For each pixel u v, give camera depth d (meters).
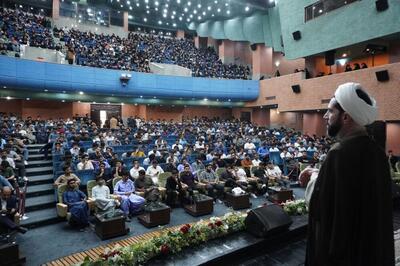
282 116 21.92
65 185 6.98
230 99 22.73
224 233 3.63
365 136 1.33
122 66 20.61
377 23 12.88
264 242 3.54
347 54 16.52
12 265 4.38
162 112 24.17
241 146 14.12
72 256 4.89
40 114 20.12
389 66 12.73
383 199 1.22
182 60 25.78
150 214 6.35
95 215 6.15
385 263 1.18
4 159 8.22
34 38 20.47
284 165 12.16
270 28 21.98
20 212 6.46
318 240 1.32
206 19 27.61
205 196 7.66
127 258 2.98
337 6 14.66
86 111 21.69
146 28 32.56
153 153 10.37
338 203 1.23
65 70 17.70
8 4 25.81
